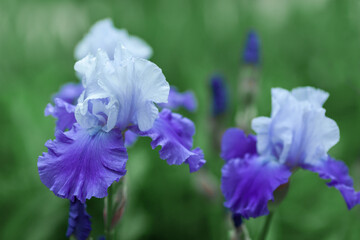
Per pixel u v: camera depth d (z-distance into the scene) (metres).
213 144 1.22
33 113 1.35
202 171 1.17
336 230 1.21
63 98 1.14
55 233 1.21
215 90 1.20
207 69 1.53
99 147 0.84
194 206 1.27
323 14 1.96
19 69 1.80
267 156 0.91
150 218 1.25
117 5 1.93
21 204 1.24
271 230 1.10
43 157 0.83
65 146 0.84
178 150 0.85
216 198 1.18
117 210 0.89
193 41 1.88
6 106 1.47
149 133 0.86
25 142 1.31
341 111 1.53
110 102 0.85
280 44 1.95
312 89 0.92
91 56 0.86
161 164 1.32
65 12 1.98
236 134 0.91
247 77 1.23
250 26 1.96
